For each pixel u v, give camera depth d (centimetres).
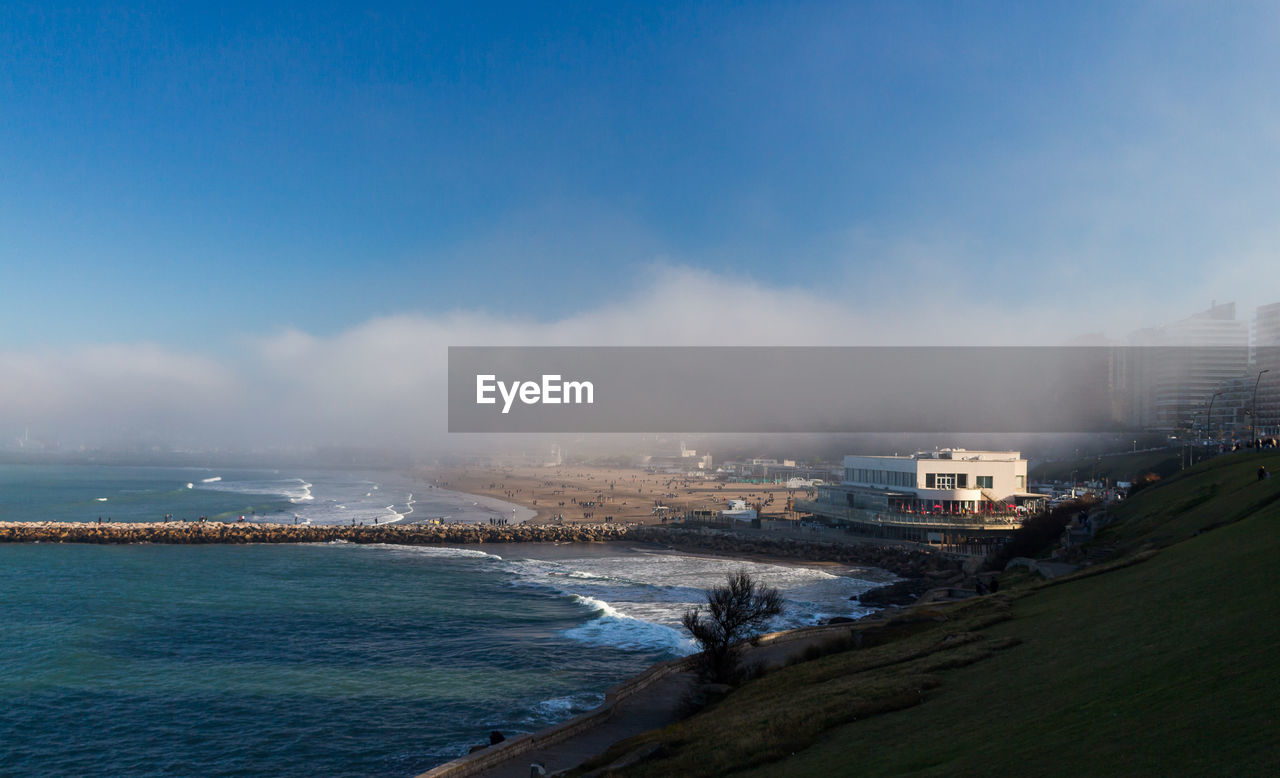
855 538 12662
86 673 5825
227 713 4969
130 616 7794
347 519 19975
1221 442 19488
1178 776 1478
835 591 9156
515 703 5119
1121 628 3055
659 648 6506
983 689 2742
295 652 6419
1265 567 3112
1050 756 1806
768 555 12662
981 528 11556
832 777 2142
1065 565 6200
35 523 15188
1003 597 5138
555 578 10344
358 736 4578
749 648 5325
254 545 14138
